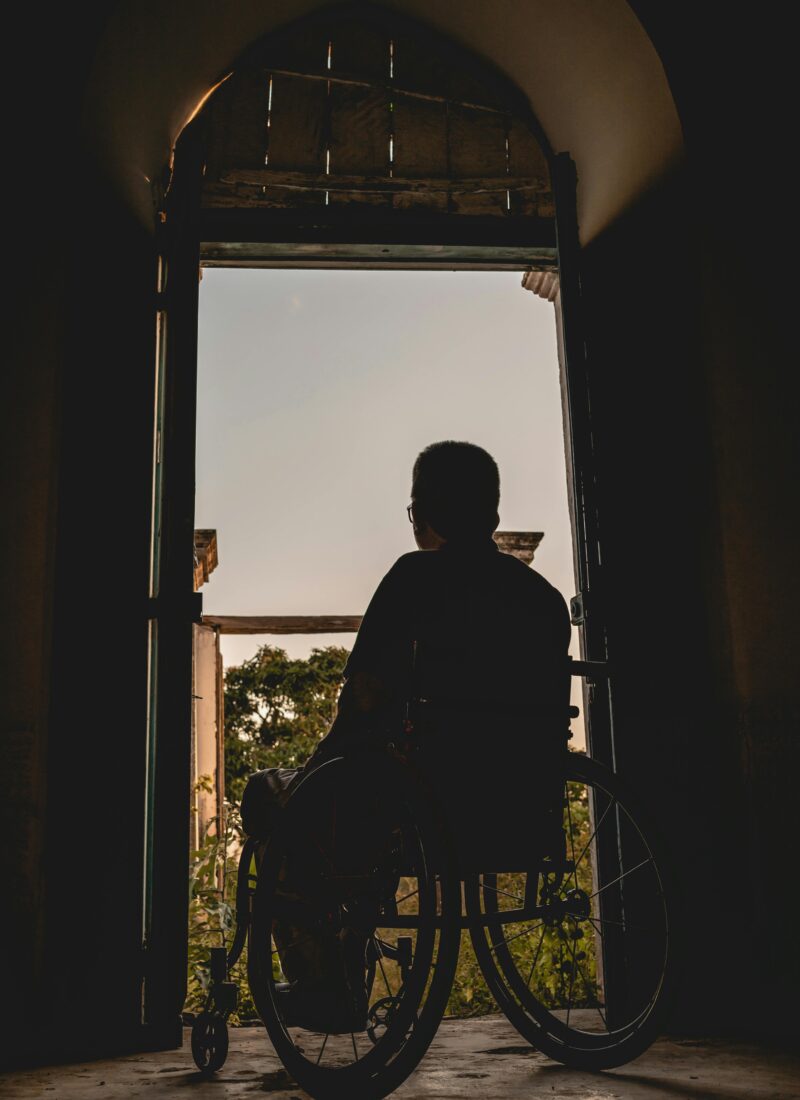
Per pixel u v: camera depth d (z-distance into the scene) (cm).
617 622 281
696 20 300
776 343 281
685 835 264
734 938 255
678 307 297
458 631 187
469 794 180
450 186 345
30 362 263
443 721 181
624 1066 205
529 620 193
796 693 255
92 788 251
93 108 278
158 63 301
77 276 271
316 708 927
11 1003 229
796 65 302
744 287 285
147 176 308
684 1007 252
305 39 352
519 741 186
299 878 186
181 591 272
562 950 346
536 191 348
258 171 337
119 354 282
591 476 289
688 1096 173
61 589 253
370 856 185
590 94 322
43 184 271
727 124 296
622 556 287
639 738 273
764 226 290
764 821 250
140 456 281
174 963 248
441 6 337
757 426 275
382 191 342
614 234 316
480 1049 226
